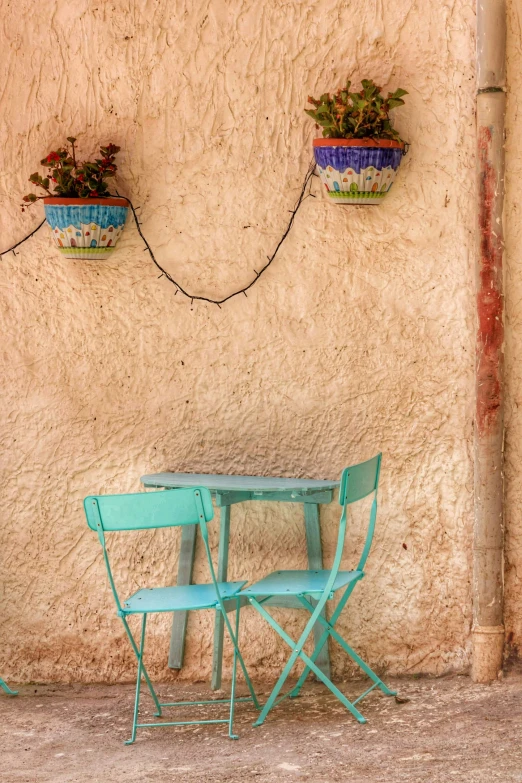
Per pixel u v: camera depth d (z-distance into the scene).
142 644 3.75
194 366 4.26
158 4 4.19
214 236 4.20
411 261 4.01
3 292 4.42
